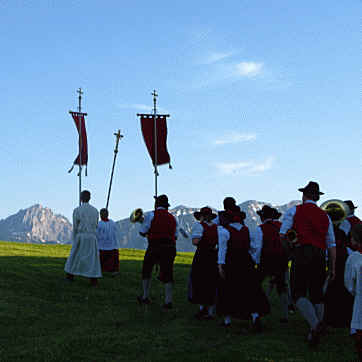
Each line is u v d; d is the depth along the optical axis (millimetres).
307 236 7027
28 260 15094
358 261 5621
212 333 7469
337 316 7840
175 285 12836
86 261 11508
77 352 6086
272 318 8898
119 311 9055
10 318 7852
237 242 7906
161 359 5863
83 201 11812
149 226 9828
